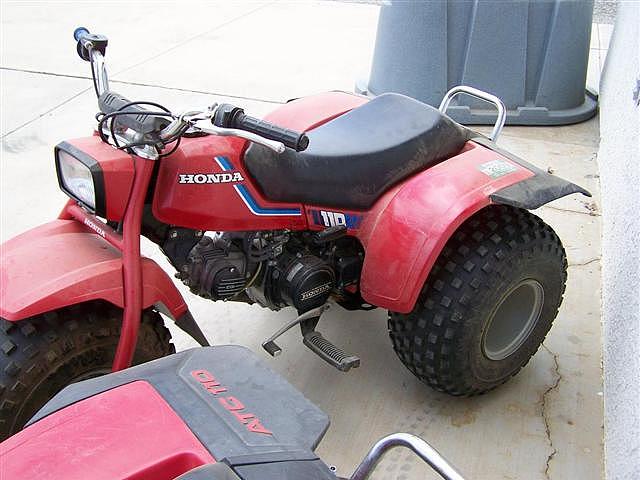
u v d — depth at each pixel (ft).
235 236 6.89
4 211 11.43
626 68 11.80
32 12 22.48
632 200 8.39
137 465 3.58
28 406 5.66
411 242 6.56
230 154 6.30
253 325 8.95
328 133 7.03
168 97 15.64
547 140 14.20
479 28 13.99
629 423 6.23
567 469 6.98
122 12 22.43
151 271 5.99
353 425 7.49
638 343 6.29
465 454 7.13
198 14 22.15
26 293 5.49
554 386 8.06
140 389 4.10
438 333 6.86
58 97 15.92
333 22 21.44
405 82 14.62
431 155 7.17
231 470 3.41
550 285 7.54
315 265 6.99
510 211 7.18
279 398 4.10
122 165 5.77
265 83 16.58
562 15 14.07
